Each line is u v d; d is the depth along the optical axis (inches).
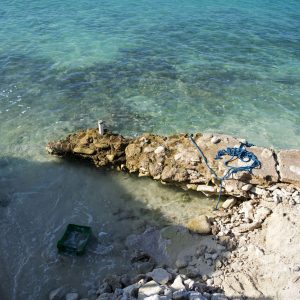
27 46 1007.6
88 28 1138.7
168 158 577.6
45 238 495.2
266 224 482.9
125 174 601.6
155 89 837.2
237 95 828.0
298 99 823.7
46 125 713.0
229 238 470.9
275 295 390.3
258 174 531.5
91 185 580.7
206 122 737.6
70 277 447.8
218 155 561.6
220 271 433.7
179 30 1151.0
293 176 526.6
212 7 1366.9
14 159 624.4
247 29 1178.0
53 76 874.1
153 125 724.0
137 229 509.4
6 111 745.6
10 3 1323.8
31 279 444.8
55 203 547.2
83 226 487.2
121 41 1060.5
